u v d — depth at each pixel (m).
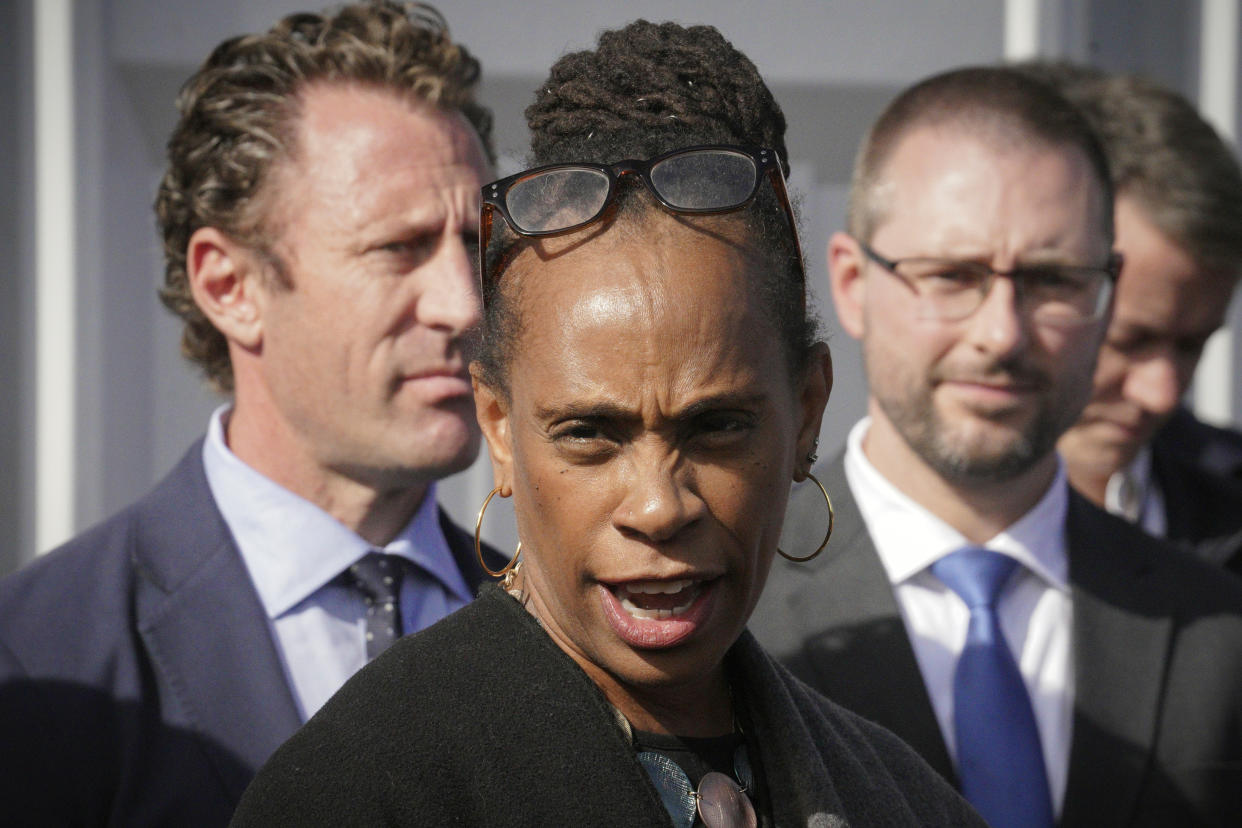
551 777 5.14
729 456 5.18
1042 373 9.27
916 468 9.73
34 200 13.24
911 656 9.07
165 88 13.91
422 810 5.00
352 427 8.38
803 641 9.15
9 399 13.24
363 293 8.24
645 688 5.37
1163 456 13.26
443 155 8.59
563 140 5.65
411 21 9.43
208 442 8.91
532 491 5.27
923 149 9.60
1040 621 9.54
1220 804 8.97
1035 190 9.30
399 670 5.38
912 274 9.45
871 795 6.05
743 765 5.69
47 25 13.23
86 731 7.46
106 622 7.81
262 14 13.95
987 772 8.83
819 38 14.88
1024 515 9.70
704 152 5.23
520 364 5.27
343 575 8.59
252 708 7.79
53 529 13.19
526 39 14.13
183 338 9.46
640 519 5.01
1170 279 11.64
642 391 5.00
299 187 8.33
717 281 5.10
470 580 9.27
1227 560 12.56
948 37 15.24
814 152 14.98
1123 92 12.16
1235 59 16.56
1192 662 9.29
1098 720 9.05
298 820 4.98
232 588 8.16
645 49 5.71
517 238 5.33
